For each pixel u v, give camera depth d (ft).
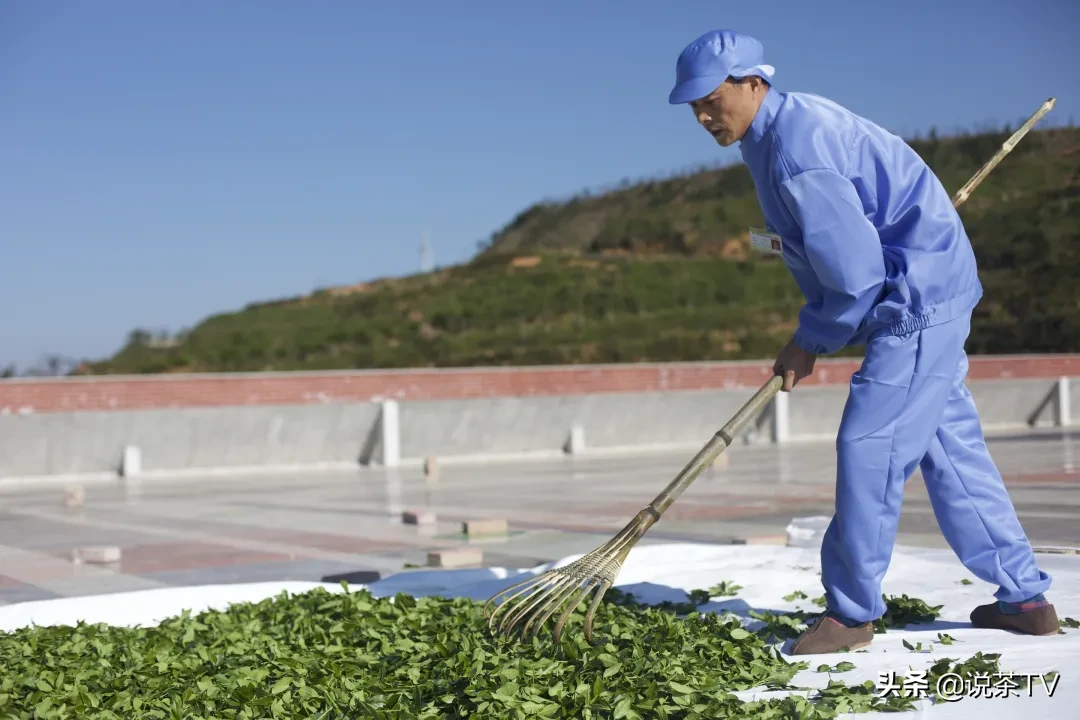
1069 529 26.48
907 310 13.01
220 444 58.44
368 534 32.86
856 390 13.33
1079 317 155.84
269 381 75.46
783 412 75.00
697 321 207.00
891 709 10.93
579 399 69.46
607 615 15.96
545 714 11.31
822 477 47.09
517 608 13.37
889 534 13.32
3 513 41.47
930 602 15.88
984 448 13.85
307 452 60.64
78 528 36.17
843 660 12.97
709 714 10.80
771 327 201.77
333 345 209.56
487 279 248.52
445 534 32.32
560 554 27.63
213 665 14.67
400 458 62.59
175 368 191.21
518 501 41.19
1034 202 201.16
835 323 13.12
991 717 10.52
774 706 10.99
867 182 12.92
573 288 231.91
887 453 13.15
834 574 13.52
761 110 13.16
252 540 32.14
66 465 55.16
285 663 14.28
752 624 15.30
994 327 158.71
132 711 12.75
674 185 310.86
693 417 73.67
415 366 191.21
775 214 13.41
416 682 13.28
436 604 17.94
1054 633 13.56
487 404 66.03
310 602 18.49
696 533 30.48
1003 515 13.67
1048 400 84.99
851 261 12.69
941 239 13.08
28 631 17.44
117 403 69.36
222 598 20.65
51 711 12.55
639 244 271.49
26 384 66.74
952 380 13.35
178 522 37.19
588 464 60.18
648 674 12.25
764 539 25.80
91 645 16.12
